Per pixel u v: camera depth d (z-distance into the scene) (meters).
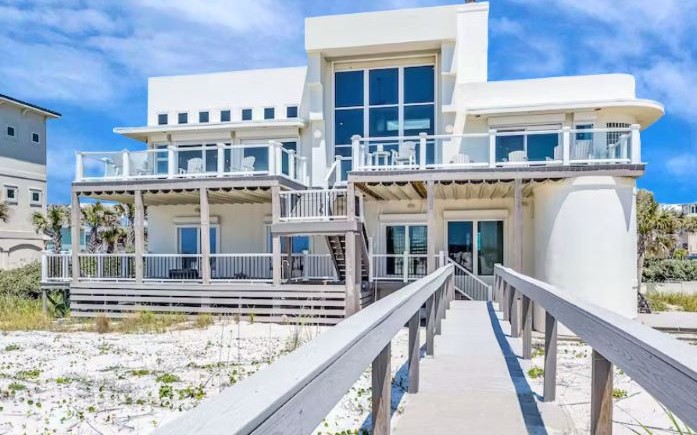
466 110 15.04
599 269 12.34
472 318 9.71
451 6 15.18
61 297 17.12
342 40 15.80
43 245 26.36
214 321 13.51
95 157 14.98
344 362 2.04
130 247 31.58
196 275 15.98
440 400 4.63
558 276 12.80
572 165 12.49
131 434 5.17
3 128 24.17
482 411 4.32
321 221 13.19
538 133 12.66
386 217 16.44
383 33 15.53
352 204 13.18
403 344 9.37
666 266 24.50
